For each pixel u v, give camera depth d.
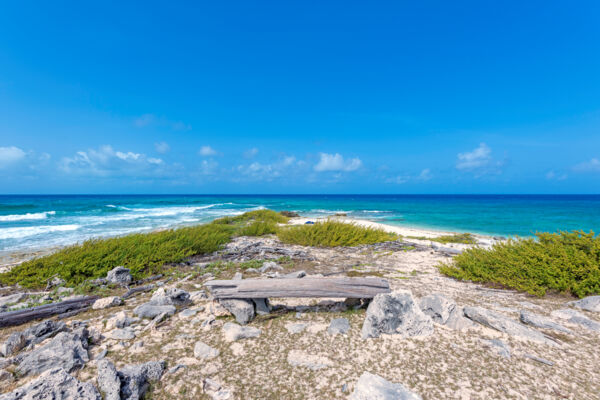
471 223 29.45
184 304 6.18
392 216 38.41
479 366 3.85
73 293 7.13
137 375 3.57
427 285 7.34
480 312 5.00
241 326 4.94
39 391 2.97
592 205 68.69
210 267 9.57
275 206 64.19
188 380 3.71
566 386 3.45
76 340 4.25
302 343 4.50
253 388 3.56
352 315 5.38
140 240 11.48
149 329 5.06
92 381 3.60
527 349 4.21
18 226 23.62
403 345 4.38
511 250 8.52
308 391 3.49
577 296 6.20
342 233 14.56
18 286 7.71
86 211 41.19
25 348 4.38
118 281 7.96
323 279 5.37
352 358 4.10
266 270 9.12
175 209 49.09
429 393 3.39
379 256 11.51
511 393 3.36
